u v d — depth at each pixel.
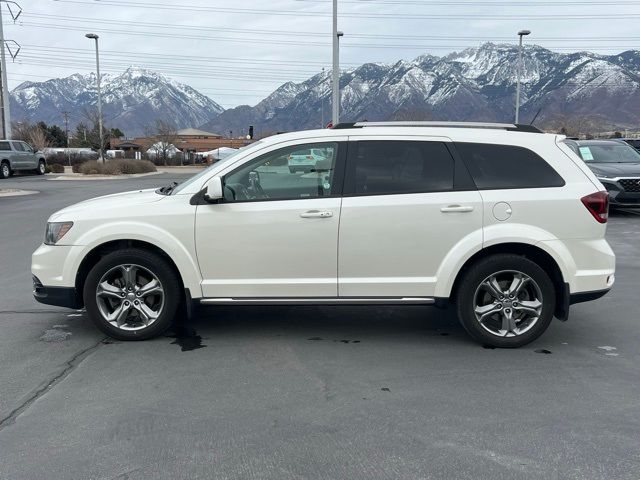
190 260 5.17
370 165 5.20
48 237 5.36
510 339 5.20
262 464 3.31
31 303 6.74
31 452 3.44
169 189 5.68
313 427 3.74
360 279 5.18
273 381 4.48
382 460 3.35
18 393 4.26
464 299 5.18
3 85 34.62
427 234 5.09
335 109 25.14
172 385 4.40
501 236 5.06
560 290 5.21
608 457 3.37
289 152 5.21
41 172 35.56
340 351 5.16
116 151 64.19
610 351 5.16
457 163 5.18
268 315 6.30
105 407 4.03
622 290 7.29
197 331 5.73
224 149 66.56
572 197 5.10
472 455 3.40
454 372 4.66
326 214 5.07
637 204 12.98
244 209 5.12
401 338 5.53
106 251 5.40
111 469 3.27
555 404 4.07
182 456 3.40
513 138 5.24
